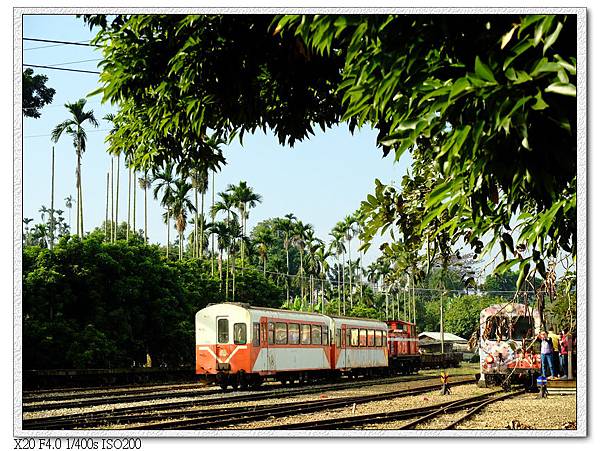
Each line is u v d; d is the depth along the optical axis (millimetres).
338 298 82500
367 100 6141
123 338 35969
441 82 5512
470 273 9289
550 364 22000
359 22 5711
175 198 57094
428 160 9000
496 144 5305
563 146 5355
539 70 4797
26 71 25391
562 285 8625
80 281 35000
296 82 11984
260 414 16547
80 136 38406
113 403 20203
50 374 29062
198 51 11203
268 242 74500
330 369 35000
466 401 20516
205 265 57062
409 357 48344
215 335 27922
